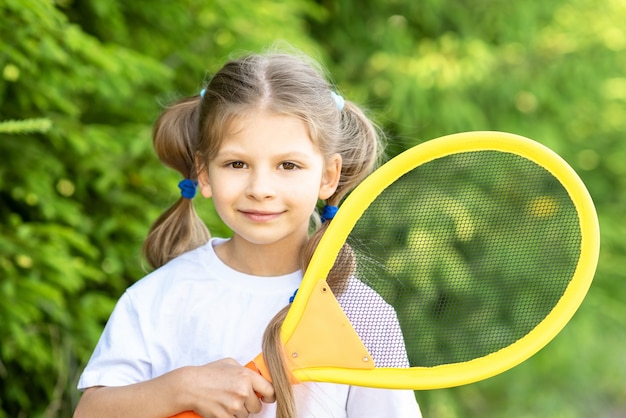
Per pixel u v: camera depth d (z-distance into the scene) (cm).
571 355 598
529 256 256
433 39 614
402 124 527
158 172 413
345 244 227
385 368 217
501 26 610
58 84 367
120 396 214
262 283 230
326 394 226
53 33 352
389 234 254
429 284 252
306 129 220
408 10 607
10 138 370
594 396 656
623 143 654
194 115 255
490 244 272
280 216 217
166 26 447
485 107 598
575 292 220
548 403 609
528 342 220
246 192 216
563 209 251
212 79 230
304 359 214
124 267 404
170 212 261
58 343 371
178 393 207
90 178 403
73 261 361
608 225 621
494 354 220
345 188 248
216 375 207
